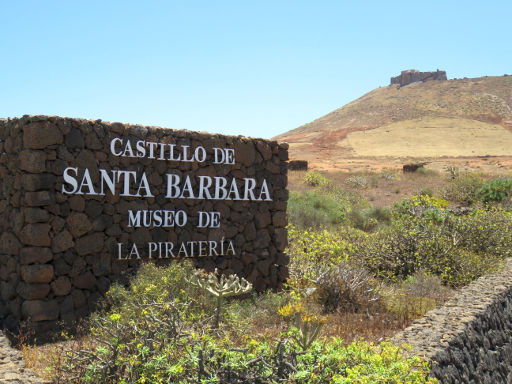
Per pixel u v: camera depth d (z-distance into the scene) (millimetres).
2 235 7836
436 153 74438
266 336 5254
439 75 165375
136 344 4707
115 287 7445
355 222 18734
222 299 6410
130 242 8109
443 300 9148
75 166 7586
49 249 7324
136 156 8188
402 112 130125
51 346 6344
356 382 4160
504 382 7984
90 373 4555
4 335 6750
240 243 9305
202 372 4230
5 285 7727
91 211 7734
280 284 9719
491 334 8062
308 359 4469
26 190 7254
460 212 18984
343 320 7703
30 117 7207
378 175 35281
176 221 8562
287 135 132625
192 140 8781
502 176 33375
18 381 4863
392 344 6125
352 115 136500
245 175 9414
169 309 5152
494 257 12086
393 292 9484
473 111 123625
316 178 28781
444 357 6098
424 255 11312
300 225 15750
